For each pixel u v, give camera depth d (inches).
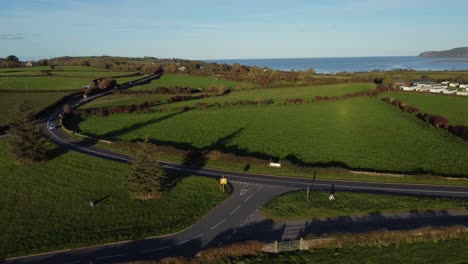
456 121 3804.1
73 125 3651.6
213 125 3745.1
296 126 3750.0
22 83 5880.9
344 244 1552.7
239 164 2534.5
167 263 1385.3
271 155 2800.2
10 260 1454.2
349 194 2064.5
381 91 5925.2
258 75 7313.0
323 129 3624.5
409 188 2188.7
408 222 1772.9
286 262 1439.5
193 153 2679.6
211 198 2030.0
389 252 1503.4
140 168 2005.4
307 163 2625.5
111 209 1879.9
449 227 1636.3
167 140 3174.2
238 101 5118.1
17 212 1833.2
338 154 2819.9
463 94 5521.7
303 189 2167.8
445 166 2534.5
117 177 2293.3
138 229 1683.1
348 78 7539.4
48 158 2613.2
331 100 5324.8
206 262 1419.8
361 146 3026.6
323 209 1881.2
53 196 2018.9
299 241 1549.0
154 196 2010.3
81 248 1535.4
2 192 2055.9
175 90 6028.5
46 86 5718.5
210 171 2442.2
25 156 2469.2
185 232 1679.4
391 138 3272.6
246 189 2164.1
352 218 1818.4
